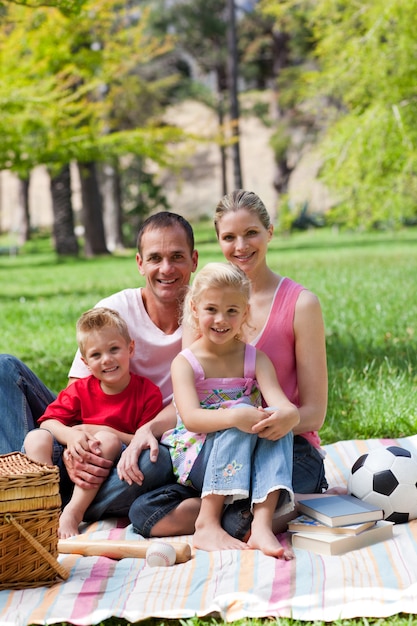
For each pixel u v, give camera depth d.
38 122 14.57
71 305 11.52
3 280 17.86
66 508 3.62
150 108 32.41
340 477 4.13
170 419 3.72
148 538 3.49
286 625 2.68
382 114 13.55
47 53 14.66
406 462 3.53
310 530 3.26
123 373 3.83
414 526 3.44
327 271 14.59
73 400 3.86
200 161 49.88
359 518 3.25
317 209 34.16
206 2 36.03
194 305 3.54
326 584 2.89
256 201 3.81
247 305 3.52
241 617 2.75
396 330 8.02
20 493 2.97
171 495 3.48
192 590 2.93
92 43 17.48
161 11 36.31
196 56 38.44
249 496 3.35
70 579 3.07
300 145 33.84
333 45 14.22
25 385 3.87
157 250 3.90
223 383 3.53
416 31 13.29
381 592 2.82
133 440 3.62
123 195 37.22
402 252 19.84
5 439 3.76
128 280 15.81
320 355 3.72
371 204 14.01
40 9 13.77
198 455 3.44
